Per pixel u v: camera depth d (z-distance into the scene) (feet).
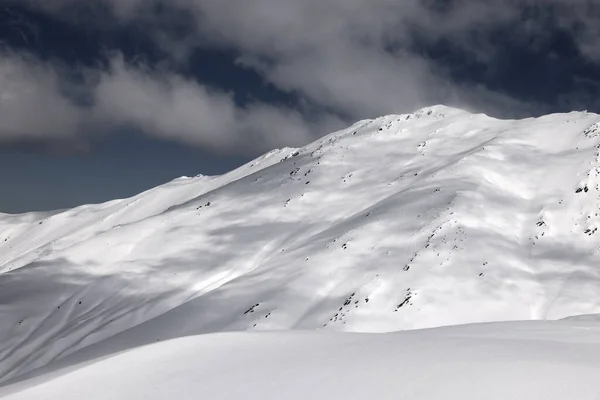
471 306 201.36
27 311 337.93
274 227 376.68
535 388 37.04
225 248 364.79
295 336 62.18
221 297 262.26
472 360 44.34
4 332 319.88
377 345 54.90
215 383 46.14
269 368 48.42
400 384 40.70
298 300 235.81
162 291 329.93
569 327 66.95
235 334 63.21
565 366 40.52
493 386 38.09
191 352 56.29
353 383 42.22
